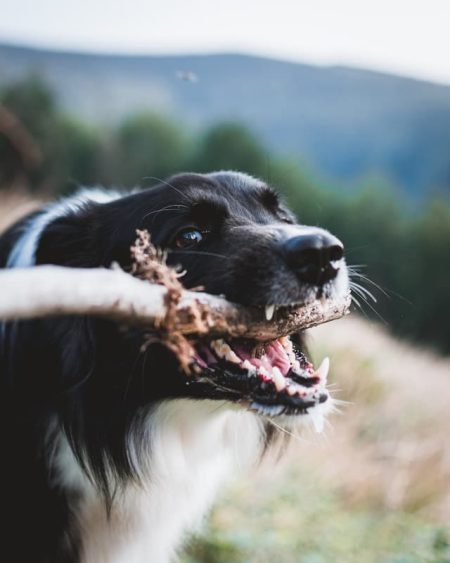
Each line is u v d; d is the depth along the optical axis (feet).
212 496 2.35
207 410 2.02
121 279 1.44
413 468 3.77
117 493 2.03
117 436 1.99
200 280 1.96
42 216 2.18
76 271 1.37
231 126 30.12
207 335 1.72
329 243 1.85
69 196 2.41
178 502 2.12
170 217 2.06
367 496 3.58
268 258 1.87
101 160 29.04
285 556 2.81
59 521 2.01
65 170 27.94
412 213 32.40
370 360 5.21
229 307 1.71
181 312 1.57
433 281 28.07
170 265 2.02
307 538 2.99
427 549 2.96
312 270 1.85
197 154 29.81
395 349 6.18
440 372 6.01
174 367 1.94
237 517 3.02
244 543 2.78
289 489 3.37
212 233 2.06
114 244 2.10
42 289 1.29
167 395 1.98
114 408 1.99
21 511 1.98
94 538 2.06
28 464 1.99
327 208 28.17
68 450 2.00
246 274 1.88
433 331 24.22
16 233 2.20
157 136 30.63
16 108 27.78
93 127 30.01
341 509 3.44
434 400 5.09
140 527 2.09
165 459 2.04
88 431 1.98
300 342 2.26
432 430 4.53
